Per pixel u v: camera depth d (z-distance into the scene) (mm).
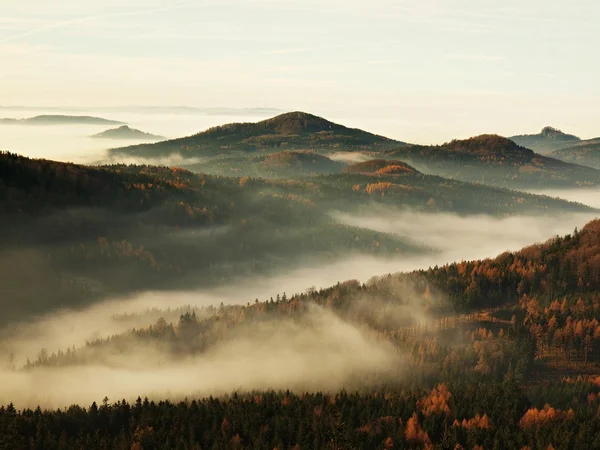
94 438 182375
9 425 186875
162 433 184000
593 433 164500
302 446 173375
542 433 166625
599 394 185250
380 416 183125
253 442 177250
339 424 174125
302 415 186625
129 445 178750
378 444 170875
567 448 159500
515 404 180250
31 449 181625
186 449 176625
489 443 165625
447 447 165250
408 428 172625
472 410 180125
